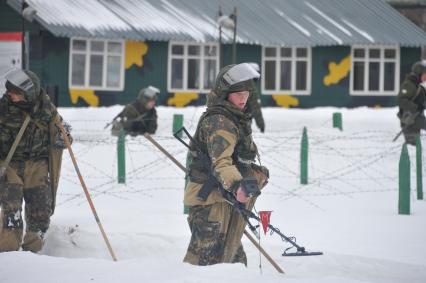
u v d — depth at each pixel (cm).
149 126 5591
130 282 1617
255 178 1930
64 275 1692
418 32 10269
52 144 2458
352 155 5009
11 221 2325
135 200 3662
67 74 8825
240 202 1847
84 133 5825
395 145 5391
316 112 8075
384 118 7469
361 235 2862
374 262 2338
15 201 2339
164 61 9206
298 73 9794
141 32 8906
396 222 3175
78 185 3991
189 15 9531
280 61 9719
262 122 5606
